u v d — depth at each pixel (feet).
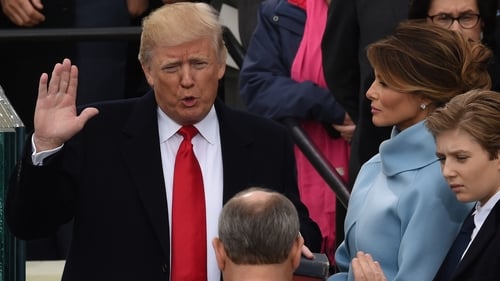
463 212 63.00
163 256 66.64
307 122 90.89
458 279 60.03
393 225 63.77
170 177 68.08
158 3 98.78
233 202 56.54
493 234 59.67
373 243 63.98
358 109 84.28
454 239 62.75
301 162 90.94
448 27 73.67
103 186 67.31
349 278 65.62
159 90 67.36
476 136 59.77
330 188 86.43
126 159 67.62
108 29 93.15
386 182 64.85
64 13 97.55
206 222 67.51
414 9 74.54
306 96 89.30
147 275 66.64
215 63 67.36
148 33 67.15
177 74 66.80
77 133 67.36
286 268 56.29
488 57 66.03
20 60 97.25
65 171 66.69
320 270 64.23
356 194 66.80
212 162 68.59
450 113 60.39
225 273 56.80
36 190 65.00
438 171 63.41
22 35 93.04
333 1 84.38
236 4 100.32
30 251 96.17
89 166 67.51
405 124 65.82
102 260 66.90
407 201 63.36
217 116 69.31
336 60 84.43
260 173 68.80
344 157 90.68
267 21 92.89
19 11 96.22
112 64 97.35
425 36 65.16
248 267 55.88
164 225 66.74
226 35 96.63
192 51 66.64
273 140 69.67
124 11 98.22
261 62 91.97
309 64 91.04
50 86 64.69
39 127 64.34
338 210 86.63
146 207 66.85
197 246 67.15
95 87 97.19
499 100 60.34
